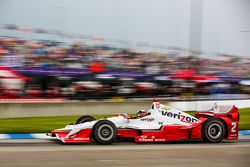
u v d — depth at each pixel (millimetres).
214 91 47781
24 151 17016
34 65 40562
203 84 47438
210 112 22047
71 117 32500
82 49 43312
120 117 20688
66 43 42562
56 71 41531
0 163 14016
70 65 42188
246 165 14641
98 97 43062
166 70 46281
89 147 18609
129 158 15594
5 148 17969
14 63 39594
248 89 49656
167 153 17031
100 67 43625
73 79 42031
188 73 47000
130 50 45094
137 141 20031
